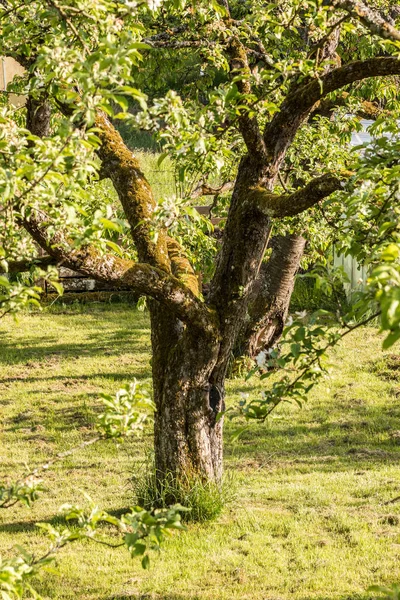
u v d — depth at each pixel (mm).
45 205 4789
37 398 15555
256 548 8938
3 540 9375
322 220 12930
